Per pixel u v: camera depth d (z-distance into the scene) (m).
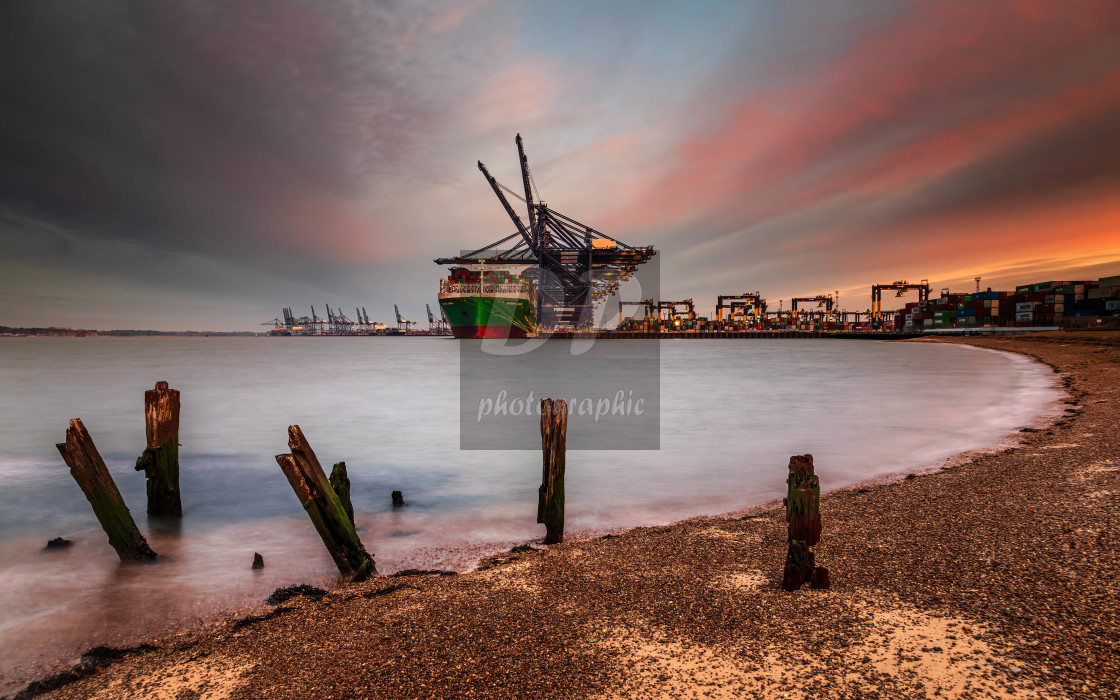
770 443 14.34
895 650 3.92
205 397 28.25
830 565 5.56
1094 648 3.75
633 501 9.20
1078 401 18.75
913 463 11.41
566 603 5.06
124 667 4.41
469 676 3.92
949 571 5.21
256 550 7.29
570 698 3.60
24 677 4.36
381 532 7.83
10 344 179.50
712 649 4.11
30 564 6.82
